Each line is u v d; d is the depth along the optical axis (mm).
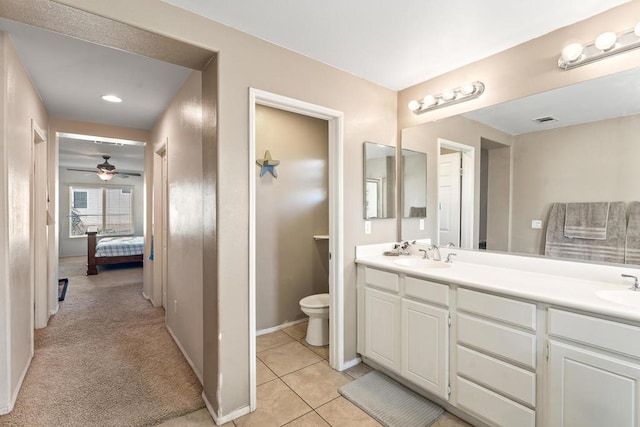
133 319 3512
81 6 1353
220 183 1801
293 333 3191
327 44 2016
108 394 2104
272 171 3252
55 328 3236
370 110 2584
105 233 8398
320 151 3660
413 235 2678
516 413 1558
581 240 1767
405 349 2119
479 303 1706
